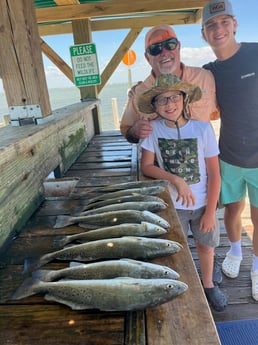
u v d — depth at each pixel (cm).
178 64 183
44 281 99
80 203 170
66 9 356
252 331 164
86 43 389
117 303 84
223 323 171
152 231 118
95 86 412
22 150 146
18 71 189
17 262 119
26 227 149
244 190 201
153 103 157
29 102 197
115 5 350
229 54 180
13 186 144
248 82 175
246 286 201
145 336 76
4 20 177
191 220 172
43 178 188
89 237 124
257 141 183
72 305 89
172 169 167
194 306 83
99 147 333
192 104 183
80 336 80
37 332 83
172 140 162
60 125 222
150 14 437
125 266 95
